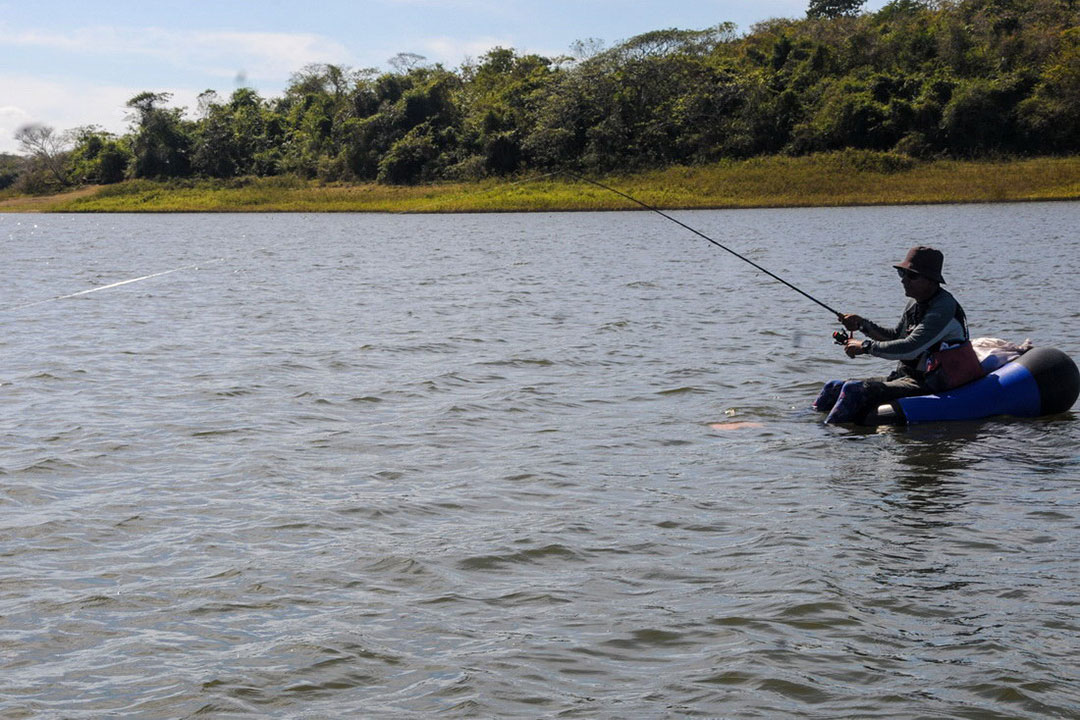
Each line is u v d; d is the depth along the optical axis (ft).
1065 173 190.08
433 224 173.99
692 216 171.63
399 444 26.50
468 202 223.30
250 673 14.06
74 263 95.81
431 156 265.54
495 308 54.49
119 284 70.03
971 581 16.89
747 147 232.32
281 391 33.14
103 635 15.31
